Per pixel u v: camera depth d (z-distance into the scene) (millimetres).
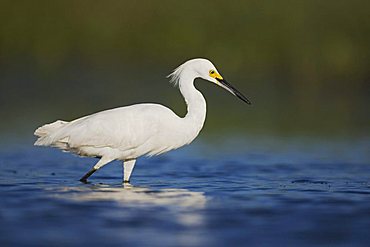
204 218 9633
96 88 29188
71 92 28594
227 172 14398
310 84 32031
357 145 18578
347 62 32094
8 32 33250
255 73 32219
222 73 32188
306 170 14742
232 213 9938
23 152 17297
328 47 32281
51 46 33125
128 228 9039
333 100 28703
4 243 8328
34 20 33625
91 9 34094
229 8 33531
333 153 17359
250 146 18516
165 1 34094
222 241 8492
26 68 31672
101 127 12180
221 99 28047
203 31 33250
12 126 21516
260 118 23734
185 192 11594
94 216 9656
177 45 33156
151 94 27719
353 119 23562
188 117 12781
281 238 8656
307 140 19516
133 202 10578
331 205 10562
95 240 8477
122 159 12664
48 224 9211
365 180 13320
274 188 12195
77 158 16453
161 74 31641
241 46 32781
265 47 32719
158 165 15430
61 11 33969
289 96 29734
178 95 27656
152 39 33500
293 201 10859
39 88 29156
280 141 19344
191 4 34000
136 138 12289
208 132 20953
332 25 32656
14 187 11930
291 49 32438
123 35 33656
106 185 12320
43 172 14219
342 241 8555
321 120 23312
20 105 25672
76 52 33062
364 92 31109
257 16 33219
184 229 9031
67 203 10453
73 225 9164
